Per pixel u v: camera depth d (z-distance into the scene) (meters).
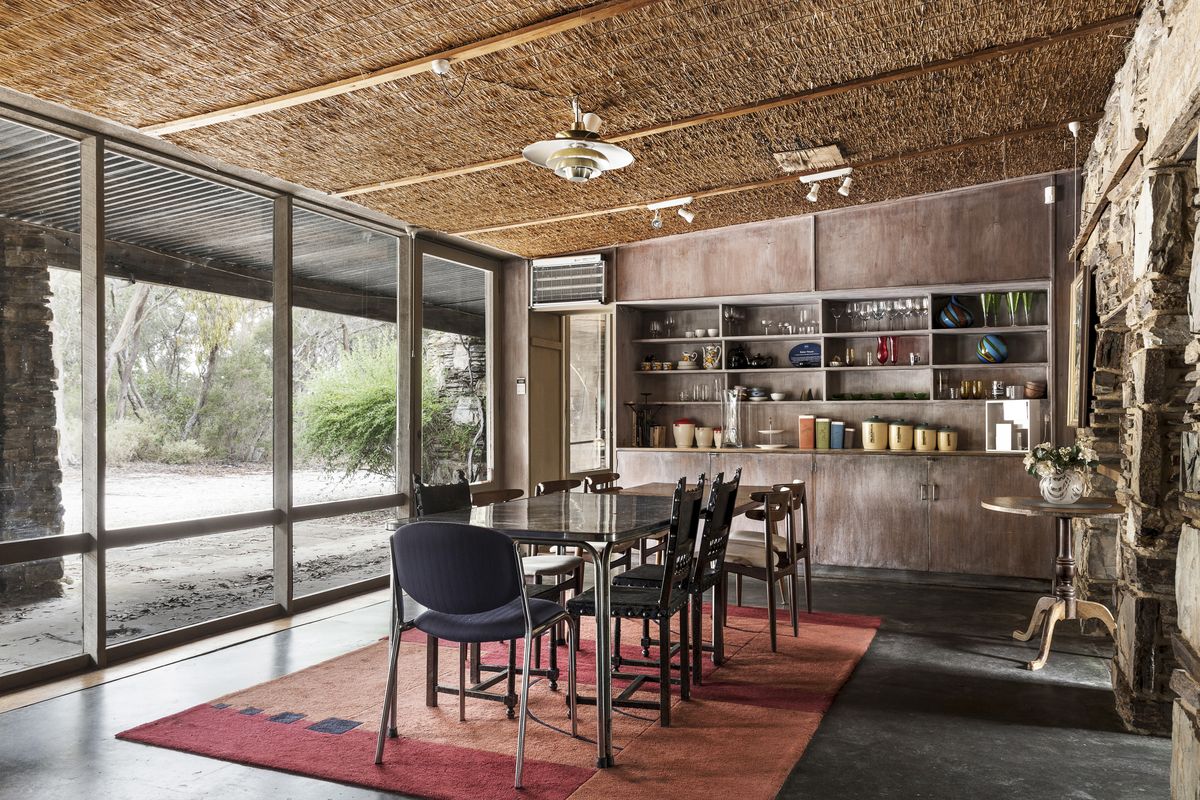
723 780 2.89
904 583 6.49
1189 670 2.07
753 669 4.19
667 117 4.35
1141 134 3.41
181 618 4.73
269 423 5.36
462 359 7.31
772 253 7.00
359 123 4.17
